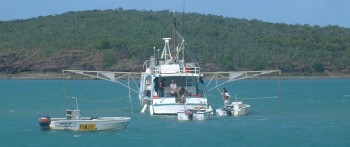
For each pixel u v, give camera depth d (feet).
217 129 195.52
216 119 222.69
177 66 222.89
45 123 187.73
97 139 174.09
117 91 561.43
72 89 615.57
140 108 271.90
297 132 192.65
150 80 233.35
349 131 195.52
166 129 193.26
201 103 218.59
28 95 469.57
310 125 211.61
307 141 175.63
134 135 181.37
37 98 419.54
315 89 605.31
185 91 220.64
